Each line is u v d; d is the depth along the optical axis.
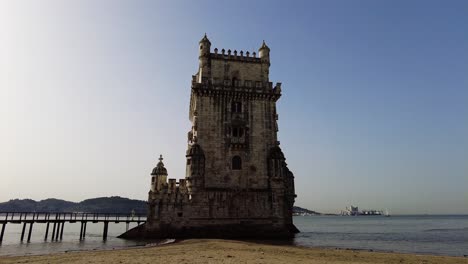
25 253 42.12
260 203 54.66
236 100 58.66
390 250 48.38
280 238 53.28
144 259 27.41
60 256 30.80
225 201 53.84
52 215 179.38
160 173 55.94
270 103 59.88
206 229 52.19
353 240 68.44
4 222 60.62
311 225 173.12
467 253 46.06
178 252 32.50
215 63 60.47
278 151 57.00
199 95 57.31
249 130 57.75
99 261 26.56
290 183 68.00
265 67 62.22
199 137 55.59
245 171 55.78
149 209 52.56
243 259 27.39
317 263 26.48
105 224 66.19
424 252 47.00
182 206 52.78
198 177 53.62
